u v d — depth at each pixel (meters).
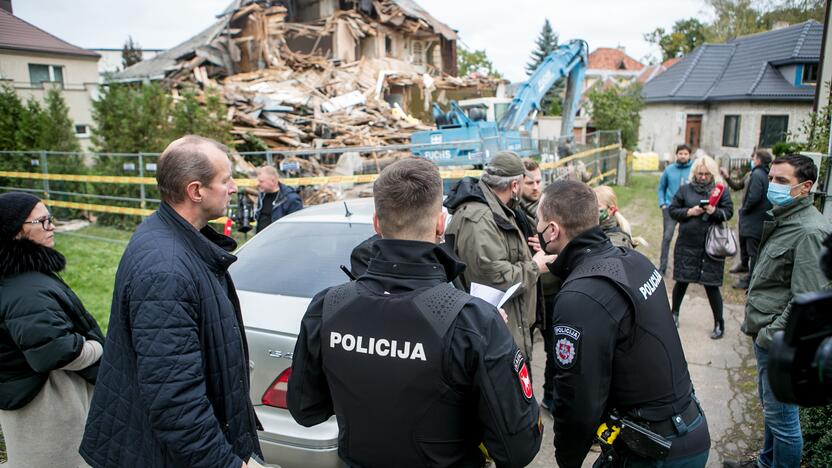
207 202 1.84
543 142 12.69
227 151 1.95
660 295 1.89
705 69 27.31
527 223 3.40
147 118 10.73
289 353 2.61
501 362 1.43
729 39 29.77
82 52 24.03
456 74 27.38
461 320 1.44
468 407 1.48
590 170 15.35
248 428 1.94
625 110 23.05
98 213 11.02
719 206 4.86
